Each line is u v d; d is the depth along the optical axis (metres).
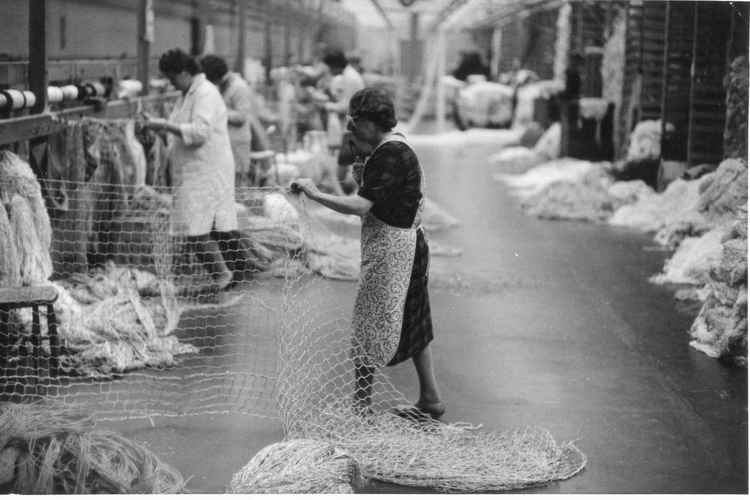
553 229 12.13
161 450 4.71
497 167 19.67
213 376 5.82
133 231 7.89
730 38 11.52
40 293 5.48
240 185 10.13
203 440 4.86
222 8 17.83
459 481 4.42
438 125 30.55
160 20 13.12
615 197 13.40
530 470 4.54
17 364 5.71
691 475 4.57
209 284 7.75
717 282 6.82
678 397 5.74
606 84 18.52
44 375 5.62
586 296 8.38
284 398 5.29
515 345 6.82
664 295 8.47
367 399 5.25
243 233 8.34
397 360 5.18
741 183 10.11
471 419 5.31
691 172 12.91
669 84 13.68
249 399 5.46
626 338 7.05
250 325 6.94
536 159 20.20
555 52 25.05
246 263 8.29
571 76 18.94
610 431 5.16
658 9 15.33
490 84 30.70
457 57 39.53
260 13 21.39
